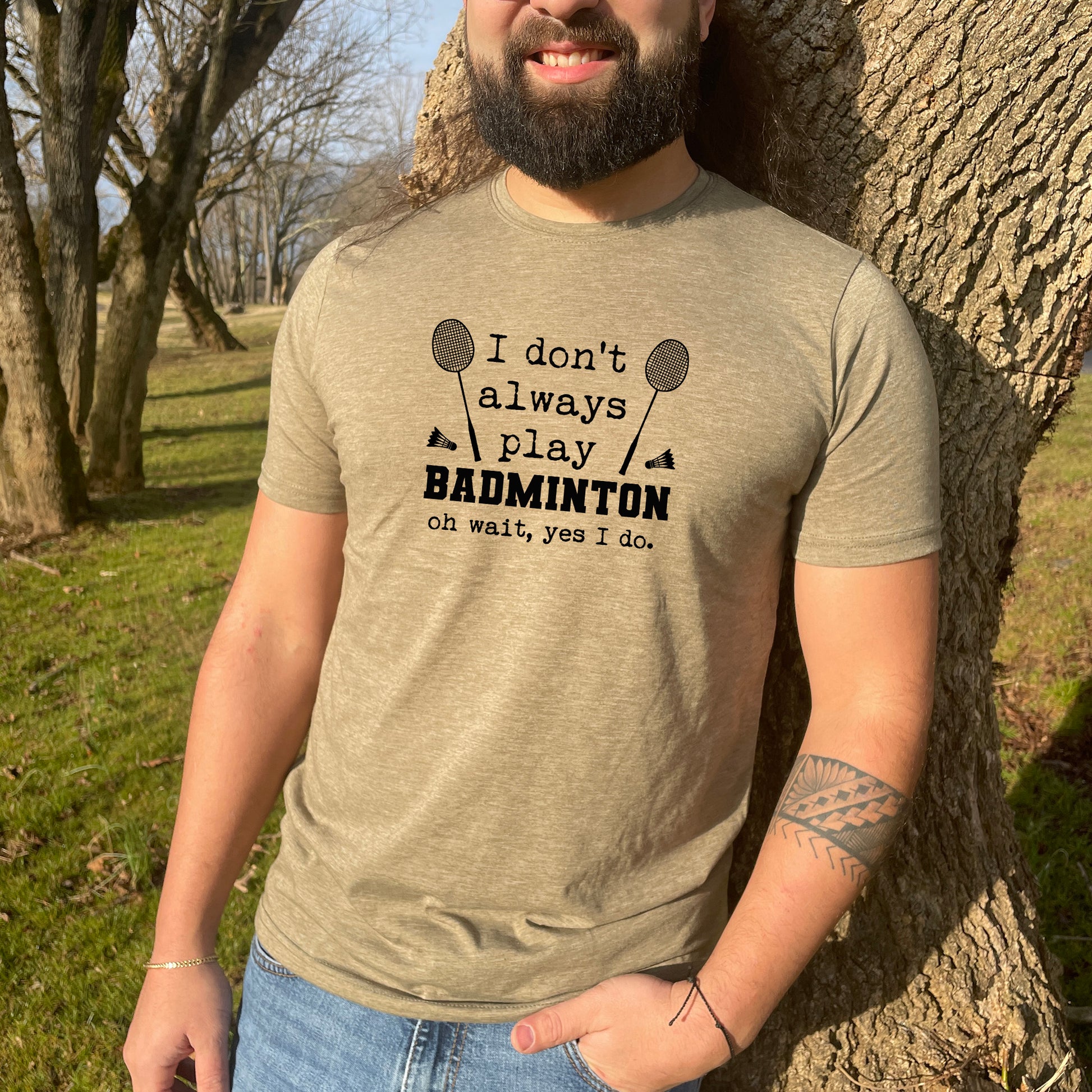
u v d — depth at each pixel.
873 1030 1.72
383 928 1.32
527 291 1.24
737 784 1.36
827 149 1.53
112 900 3.52
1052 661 4.50
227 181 18.23
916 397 1.19
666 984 1.25
